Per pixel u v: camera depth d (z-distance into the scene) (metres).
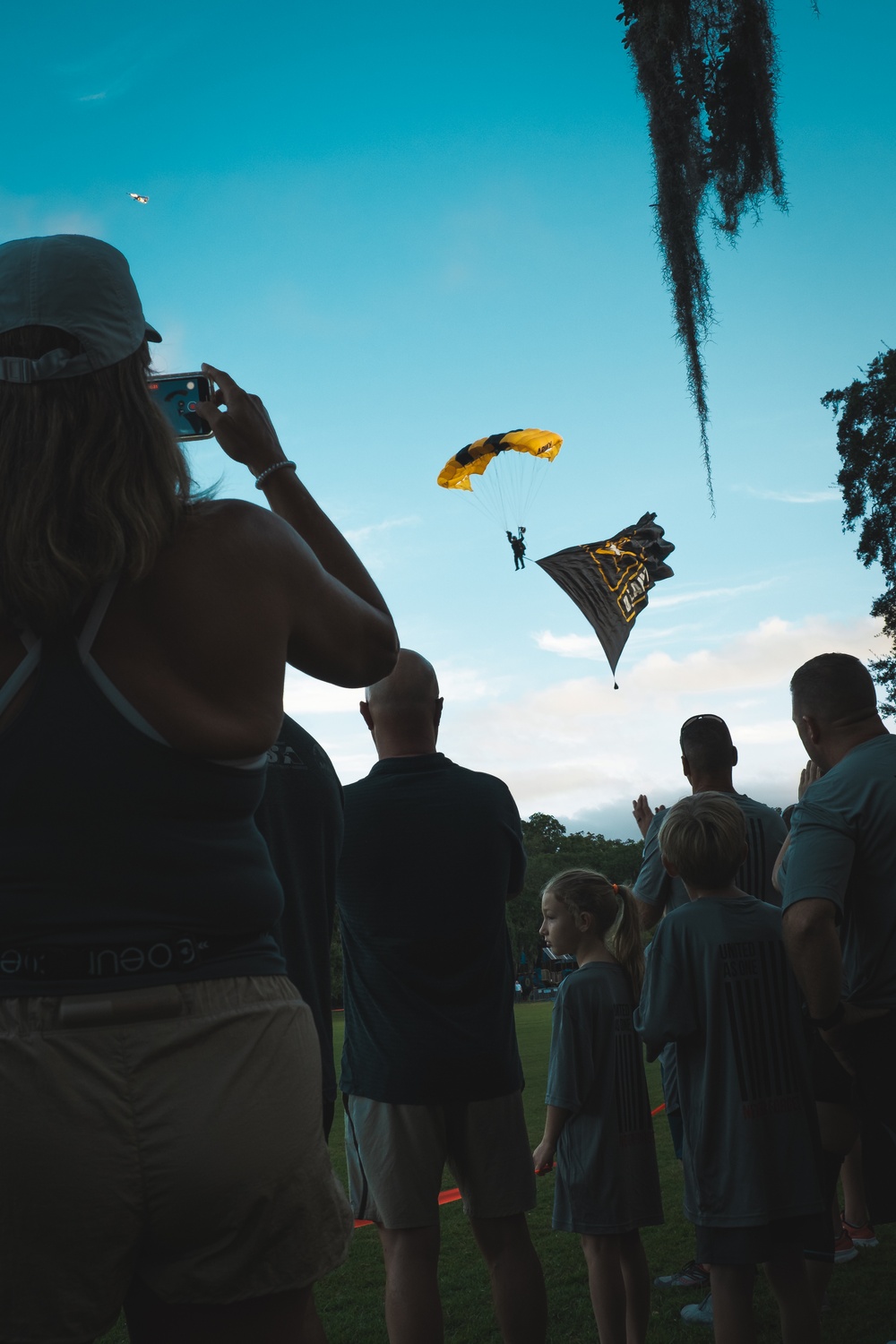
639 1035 3.36
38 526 1.12
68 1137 1.05
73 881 1.09
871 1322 3.66
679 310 11.34
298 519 1.53
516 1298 2.81
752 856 4.20
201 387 1.54
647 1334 3.69
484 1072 2.86
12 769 1.09
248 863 1.20
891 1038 2.94
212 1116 1.10
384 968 2.90
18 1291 1.05
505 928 3.10
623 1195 3.42
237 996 1.15
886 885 2.97
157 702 1.13
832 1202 3.34
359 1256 5.02
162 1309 1.15
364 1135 2.89
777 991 3.19
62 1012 1.06
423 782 3.04
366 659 1.44
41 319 1.21
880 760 3.07
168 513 1.20
